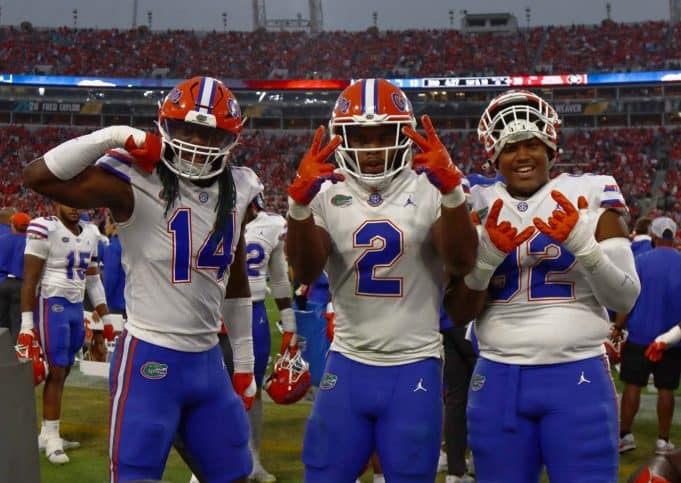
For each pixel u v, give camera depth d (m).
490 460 2.99
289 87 38.56
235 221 3.21
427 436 3.04
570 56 39.66
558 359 2.91
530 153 3.02
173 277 3.07
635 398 5.84
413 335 3.08
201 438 3.17
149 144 2.94
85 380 8.35
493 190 3.12
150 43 42.25
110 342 6.50
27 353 5.27
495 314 3.03
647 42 39.34
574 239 2.76
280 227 5.27
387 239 3.04
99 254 9.47
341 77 41.25
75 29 42.41
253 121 39.59
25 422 2.67
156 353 3.05
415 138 2.81
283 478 5.10
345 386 3.10
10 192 33.75
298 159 37.28
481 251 2.90
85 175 2.97
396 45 42.09
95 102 39.72
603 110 37.75
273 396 4.62
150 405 3.03
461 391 4.95
